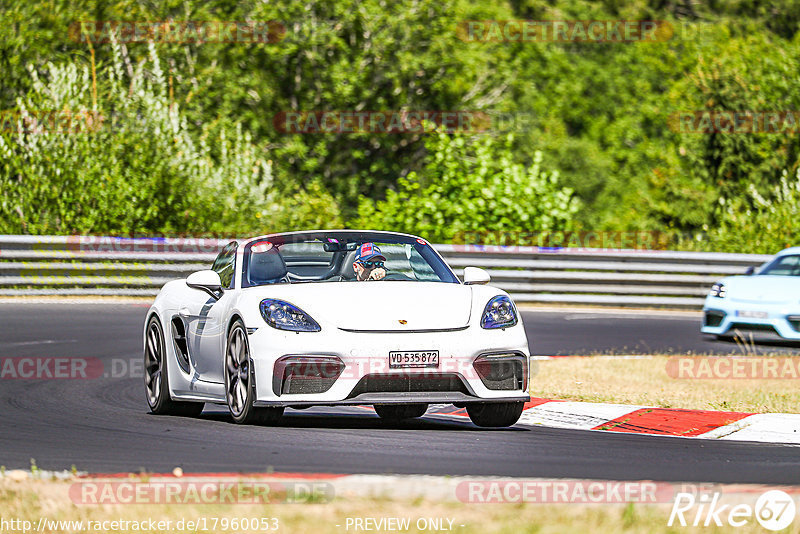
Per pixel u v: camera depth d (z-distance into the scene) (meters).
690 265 60.84
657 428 25.52
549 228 72.25
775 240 73.12
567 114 127.81
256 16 97.19
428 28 101.50
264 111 98.88
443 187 73.19
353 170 102.94
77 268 56.75
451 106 104.06
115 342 42.12
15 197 64.69
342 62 98.25
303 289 24.31
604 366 36.28
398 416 27.69
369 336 22.86
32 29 86.38
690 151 105.75
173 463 19.84
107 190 65.38
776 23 136.38
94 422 25.72
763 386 32.19
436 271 26.50
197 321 26.36
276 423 24.34
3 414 26.98
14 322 47.22
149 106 69.88
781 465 20.59
